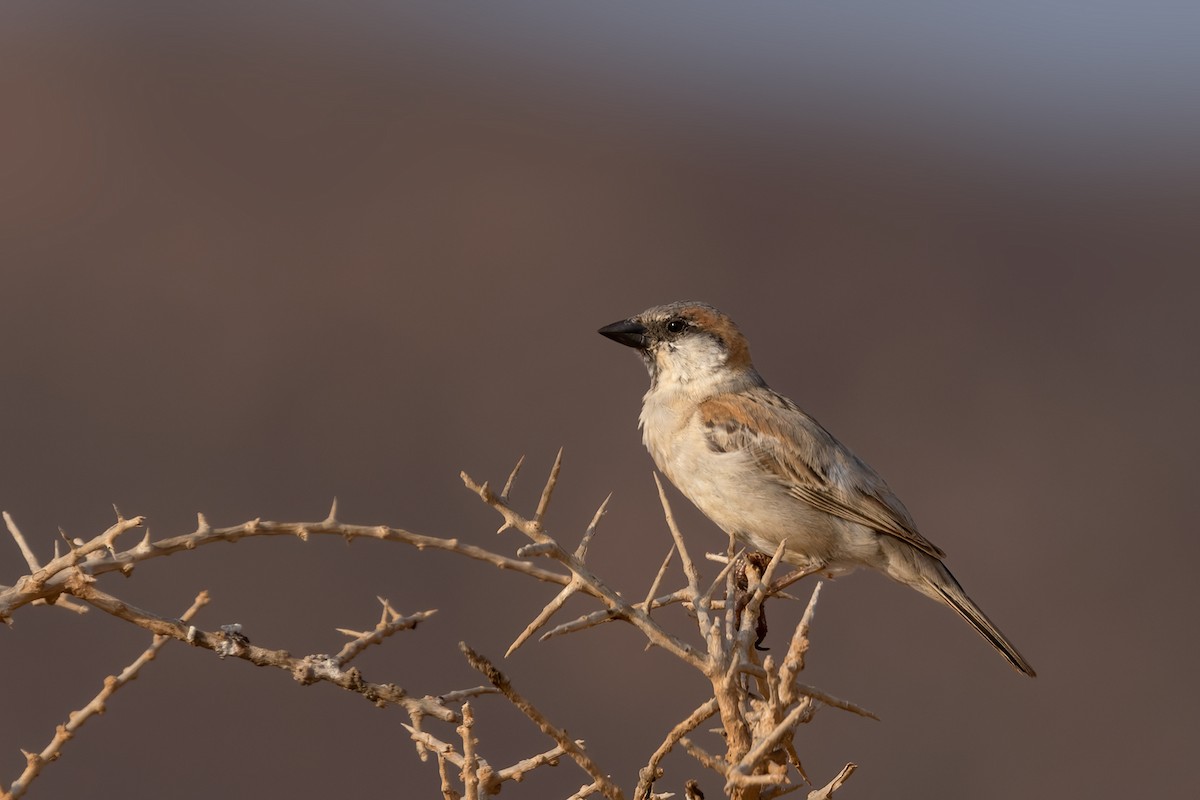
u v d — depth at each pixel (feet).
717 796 37.47
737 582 18.81
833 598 45.65
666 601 12.23
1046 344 73.61
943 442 61.98
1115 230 96.48
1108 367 71.05
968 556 53.57
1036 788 40.32
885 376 67.10
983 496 57.11
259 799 36.45
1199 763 42.52
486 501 11.46
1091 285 83.41
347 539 11.37
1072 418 65.05
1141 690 45.80
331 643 41.81
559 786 38.04
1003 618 49.67
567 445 56.34
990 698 43.39
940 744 41.93
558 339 67.21
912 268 83.41
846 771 11.78
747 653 12.48
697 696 40.91
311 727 39.11
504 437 57.00
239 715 38.93
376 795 37.29
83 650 40.22
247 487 51.19
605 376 63.10
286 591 44.01
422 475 53.21
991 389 66.23
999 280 83.61
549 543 11.47
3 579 45.37
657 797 11.49
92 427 53.83
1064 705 44.50
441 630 43.21
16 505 48.75
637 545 48.14
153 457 52.85
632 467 54.34
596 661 42.75
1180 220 101.96
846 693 42.42
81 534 47.60
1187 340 76.07
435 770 38.40
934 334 73.26
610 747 39.22
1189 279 87.40
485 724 39.81
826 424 61.62
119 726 38.01
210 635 11.43
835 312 74.43
